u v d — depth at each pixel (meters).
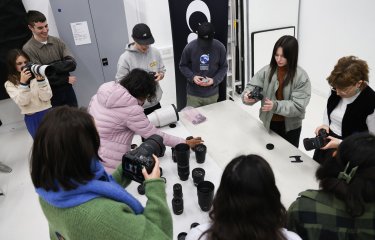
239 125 2.18
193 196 1.52
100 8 3.32
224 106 2.49
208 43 2.68
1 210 2.57
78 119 0.81
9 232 2.35
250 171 0.73
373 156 0.84
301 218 0.96
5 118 3.74
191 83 2.94
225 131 2.11
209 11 3.35
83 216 0.80
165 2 3.70
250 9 3.97
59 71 2.93
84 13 3.28
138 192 1.54
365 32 3.54
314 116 3.83
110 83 1.64
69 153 0.77
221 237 0.76
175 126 2.21
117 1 3.35
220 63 2.85
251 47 4.19
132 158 1.13
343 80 1.57
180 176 1.62
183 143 1.64
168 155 1.86
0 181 2.92
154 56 2.78
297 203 1.00
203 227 0.91
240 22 3.99
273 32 4.25
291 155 1.80
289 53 1.89
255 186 0.72
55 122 0.79
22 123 3.85
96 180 0.86
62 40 3.29
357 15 3.58
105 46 3.52
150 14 3.72
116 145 1.63
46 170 0.79
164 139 1.73
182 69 2.88
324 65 4.23
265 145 1.92
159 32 3.85
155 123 2.16
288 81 1.99
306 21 4.32
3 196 2.73
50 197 0.82
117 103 1.56
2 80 3.43
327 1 3.91
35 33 2.82
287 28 4.32
